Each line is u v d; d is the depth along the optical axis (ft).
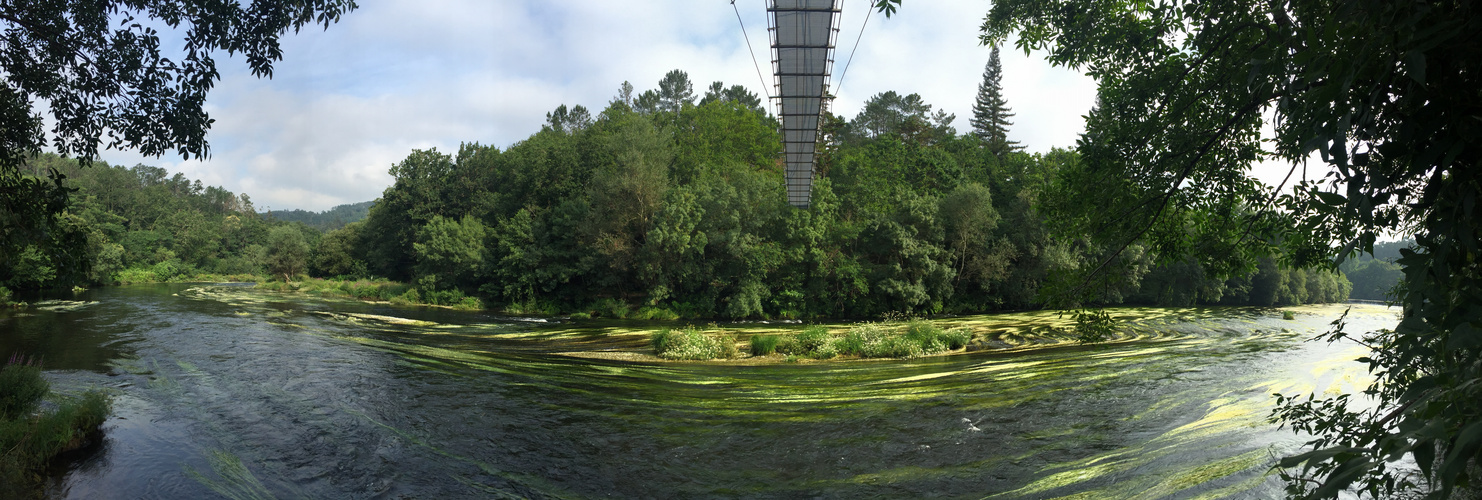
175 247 309.22
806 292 144.56
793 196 107.76
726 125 232.53
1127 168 20.81
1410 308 7.09
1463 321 6.09
